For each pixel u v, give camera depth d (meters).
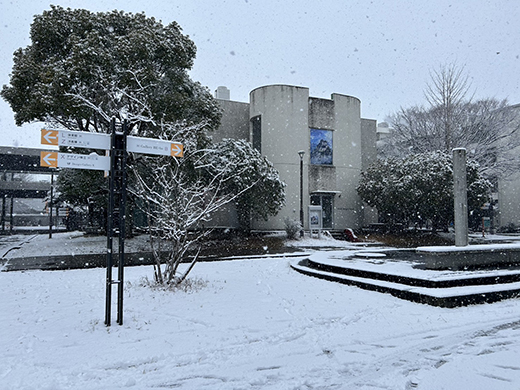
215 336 5.38
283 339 5.33
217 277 10.62
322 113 30.38
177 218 8.77
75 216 41.84
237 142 23.45
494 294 7.74
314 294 8.41
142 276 10.56
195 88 20.12
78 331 5.56
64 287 9.09
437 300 7.23
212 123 20.41
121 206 6.02
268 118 28.75
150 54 16.62
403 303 7.57
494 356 4.67
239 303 7.40
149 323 5.98
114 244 21.64
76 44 15.57
